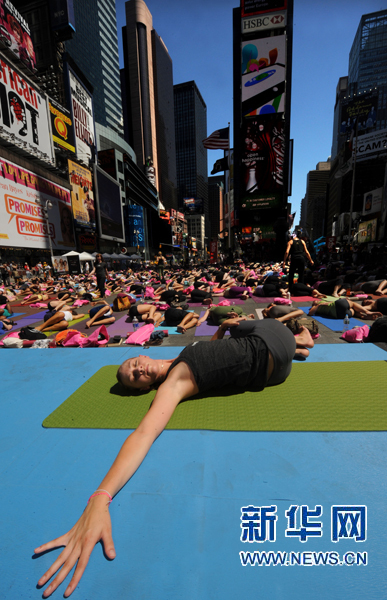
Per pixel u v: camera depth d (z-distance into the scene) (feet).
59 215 122.83
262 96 141.90
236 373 8.09
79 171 143.84
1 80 90.84
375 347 12.61
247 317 19.39
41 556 4.29
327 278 45.21
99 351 13.28
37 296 35.73
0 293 41.04
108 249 189.98
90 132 164.14
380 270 39.73
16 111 97.40
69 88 141.59
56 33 176.76
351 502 4.89
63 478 5.74
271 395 8.49
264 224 152.25
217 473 5.65
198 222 654.53
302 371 10.17
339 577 3.90
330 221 400.06
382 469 5.60
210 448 6.36
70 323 24.17
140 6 538.06
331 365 10.66
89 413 7.99
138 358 8.98
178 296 30.42
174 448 6.41
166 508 4.94
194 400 8.36
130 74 558.56
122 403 8.46
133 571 4.04
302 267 33.06
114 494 5.10
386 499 4.94
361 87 587.68
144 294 37.19
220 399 8.36
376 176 231.30
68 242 129.80
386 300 19.65
